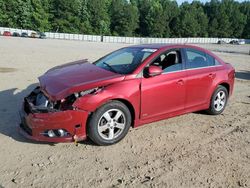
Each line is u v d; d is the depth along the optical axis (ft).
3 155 14.79
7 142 16.12
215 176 13.84
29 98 16.66
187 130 19.08
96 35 276.21
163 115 18.52
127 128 16.75
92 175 13.47
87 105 15.07
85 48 97.96
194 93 19.95
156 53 18.25
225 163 15.07
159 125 19.67
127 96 16.28
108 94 15.57
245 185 13.26
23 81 30.86
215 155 15.88
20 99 23.97
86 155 15.20
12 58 50.42
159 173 13.89
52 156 14.93
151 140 17.31
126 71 17.24
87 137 16.34
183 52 19.69
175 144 16.97
